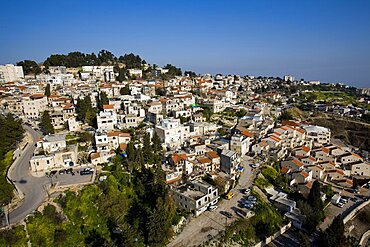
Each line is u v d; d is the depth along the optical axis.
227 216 69.12
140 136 101.81
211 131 121.75
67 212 62.09
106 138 93.38
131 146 82.75
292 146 125.38
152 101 140.50
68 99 141.88
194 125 116.06
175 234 62.09
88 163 82.25
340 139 166.88
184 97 153.25
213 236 61.59
